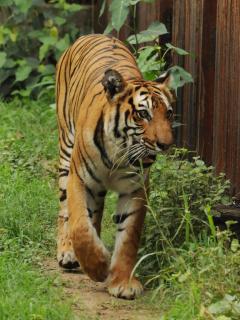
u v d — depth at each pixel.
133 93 10.16
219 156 12.48
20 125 17.41
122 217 10.70
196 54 13.28
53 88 18.64
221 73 12.45
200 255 10.11
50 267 11.51
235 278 9.64
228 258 9.87
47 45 19.05
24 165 15.19
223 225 11.41
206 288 9.60
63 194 11.86
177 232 10.57
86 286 10.84
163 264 10.84
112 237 12.27
